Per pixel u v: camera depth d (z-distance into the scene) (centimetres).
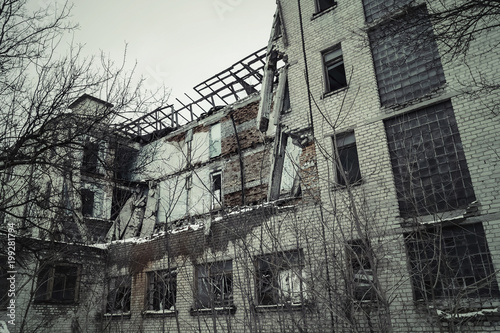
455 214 950
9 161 827
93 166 1092
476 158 966
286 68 1463
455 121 1029
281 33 1523
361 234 524
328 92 1305
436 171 1021
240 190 1950
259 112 1537
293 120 1355
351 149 1203
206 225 1367
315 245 943
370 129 1159
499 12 706
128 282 1547
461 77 1043
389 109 1147
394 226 1009
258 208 1216
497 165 930
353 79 1251
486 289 862
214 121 2222
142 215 2212
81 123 914
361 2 1324
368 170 1119
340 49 1347
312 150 1277
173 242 1486
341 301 537
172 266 1440
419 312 879
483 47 1027
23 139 830
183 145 2325
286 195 1373
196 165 2198
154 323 1428
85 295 1523
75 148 948
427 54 1128
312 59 1385
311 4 1469
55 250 1067
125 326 1487
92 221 1891
